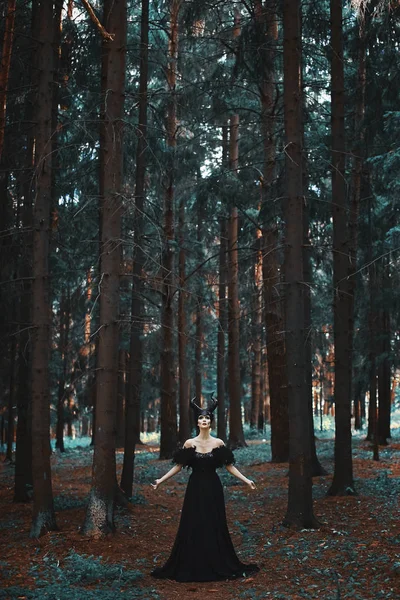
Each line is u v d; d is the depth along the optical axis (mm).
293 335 10188
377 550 8188
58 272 15273
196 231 27750
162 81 21438
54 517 9805
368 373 22391
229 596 6887
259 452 22344
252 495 13656
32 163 13484
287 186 10477
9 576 7555
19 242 14016
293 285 10266
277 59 17844
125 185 16781
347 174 16844
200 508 7832
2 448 29531
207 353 33719
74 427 53469
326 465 16875
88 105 13938
